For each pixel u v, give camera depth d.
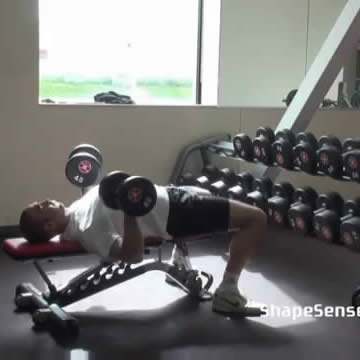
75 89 5.57
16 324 2.80
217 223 2.88
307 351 2.53
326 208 3.60
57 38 5.43
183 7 5.79
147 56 5.76
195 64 5.88
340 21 3.89
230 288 2.96
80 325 2.79
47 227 2.72
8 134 4.43
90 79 5.61
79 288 2.88
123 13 5.63
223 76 5.79
